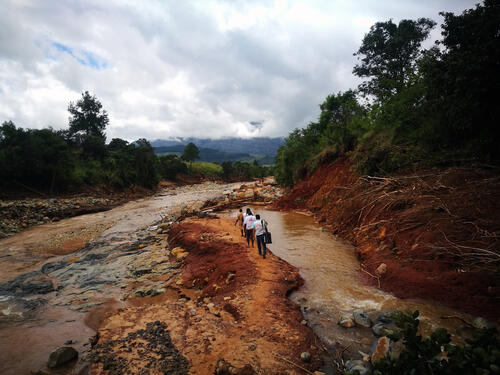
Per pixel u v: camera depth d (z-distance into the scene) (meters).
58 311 6.50
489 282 5.34
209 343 4.30
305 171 27.47
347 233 11.67
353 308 5.63
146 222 18.81
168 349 4.14
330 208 16.06
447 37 8.95
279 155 33.56
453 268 6.12
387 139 13.62
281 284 6.80
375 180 12.80
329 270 7.93
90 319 6.06
